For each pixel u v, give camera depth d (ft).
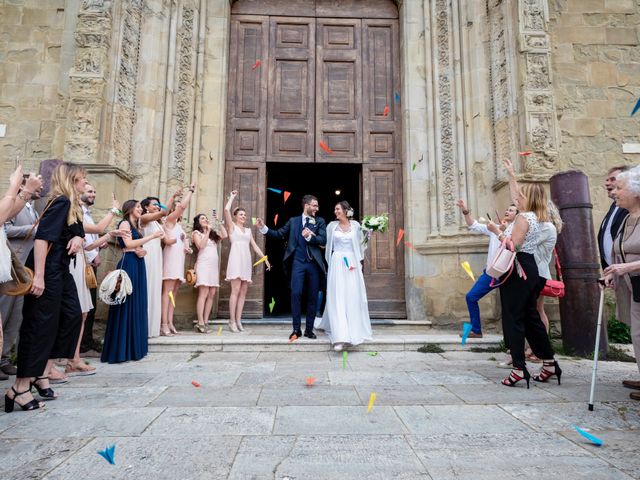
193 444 6.78
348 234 15.96
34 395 9.70
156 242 16.84
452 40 22.44
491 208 20.85
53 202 9.27
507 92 20.62
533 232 10.76
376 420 7.98
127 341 13.88
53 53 22.52
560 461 6.18
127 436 7.14
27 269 8.70
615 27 24.14
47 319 8.93
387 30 24.53
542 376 11.05
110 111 19.43
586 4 24.22
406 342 16.16
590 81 23.71
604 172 23.09
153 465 5.99
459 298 20.20
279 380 11.22
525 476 5.69
